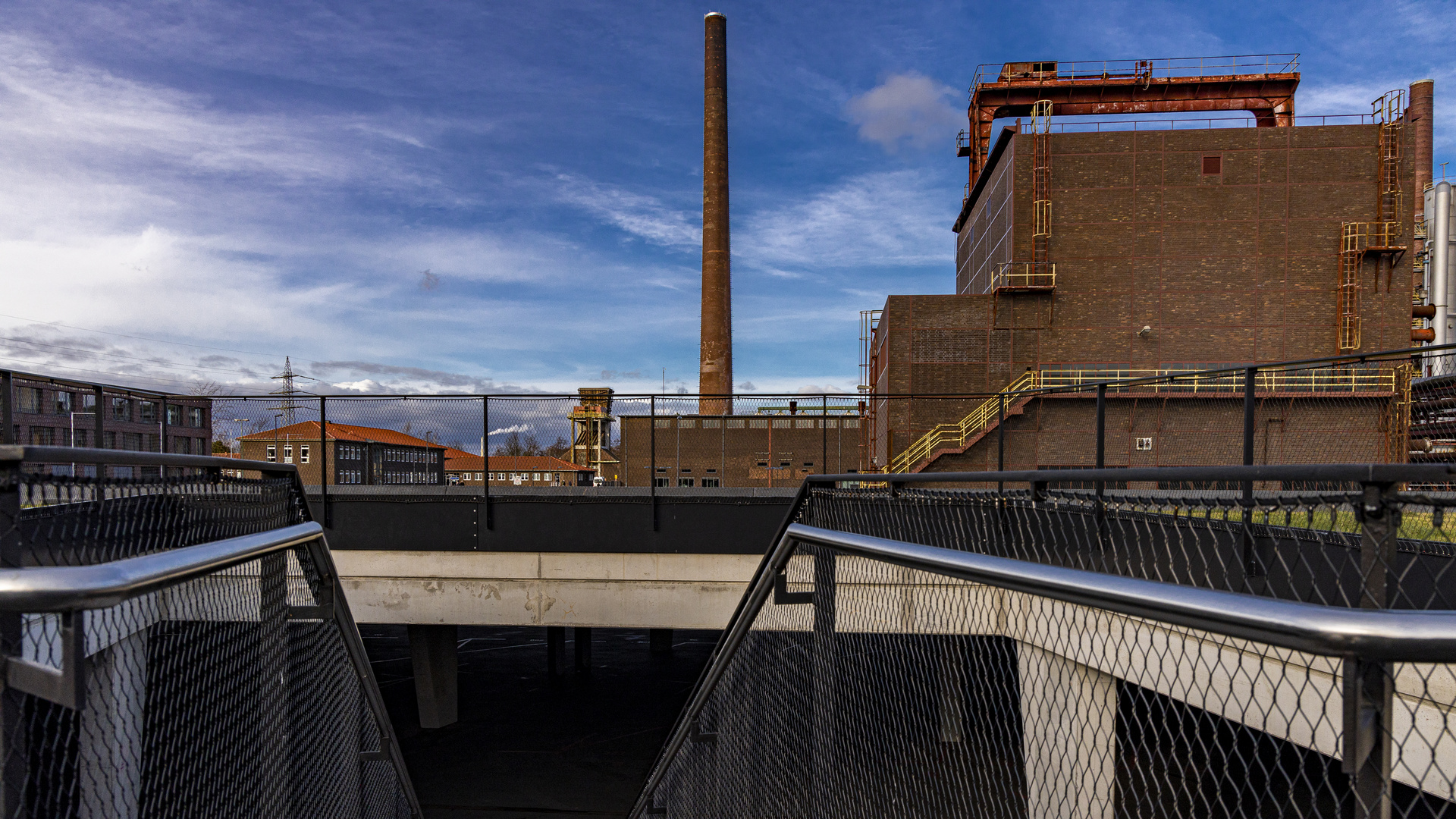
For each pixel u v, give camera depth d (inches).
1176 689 122.7
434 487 375.6
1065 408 816.3
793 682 140.4
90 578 45.4
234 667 93.9
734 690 172.6
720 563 367.9
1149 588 44.7
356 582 374.6
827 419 390.9
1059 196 875.4
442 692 528.1
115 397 307.6
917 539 105.4
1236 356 841.5
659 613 368.8
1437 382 249.8
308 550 113.7
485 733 516.1
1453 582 74.9
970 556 65.7
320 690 127.9
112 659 64.8
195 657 83.4
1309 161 847.7
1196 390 803.4
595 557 370.9
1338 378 779.4
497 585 373.4
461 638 904.9
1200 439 797.2
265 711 103.1
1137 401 808.9
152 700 73.8
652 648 823.1
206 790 85.5
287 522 117.3
